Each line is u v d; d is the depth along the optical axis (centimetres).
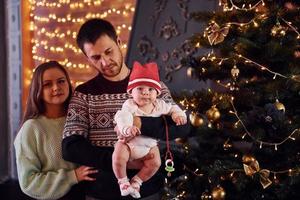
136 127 159
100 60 175
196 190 226
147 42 378
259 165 213
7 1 512
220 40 202
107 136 177
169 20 365
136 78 164
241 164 214
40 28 524
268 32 207
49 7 512
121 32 434
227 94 217
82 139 173
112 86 179
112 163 165
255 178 202
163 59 365
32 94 204
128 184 163
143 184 178
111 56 175
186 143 237
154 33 375
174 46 358
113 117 176
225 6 221
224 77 227
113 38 178
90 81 183
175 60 356
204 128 225
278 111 200
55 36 507
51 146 197
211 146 236
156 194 187
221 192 207
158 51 370
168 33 364
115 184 178
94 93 179
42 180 193
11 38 517
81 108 177
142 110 165
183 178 234
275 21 204
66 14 493
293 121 205
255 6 209
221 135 229
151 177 175
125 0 430
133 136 160
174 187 233
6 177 507
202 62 226
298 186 210
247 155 202
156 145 170
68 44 492
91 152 169
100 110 177
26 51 517
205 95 220
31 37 525
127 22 429
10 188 470
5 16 516
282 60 204
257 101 213
